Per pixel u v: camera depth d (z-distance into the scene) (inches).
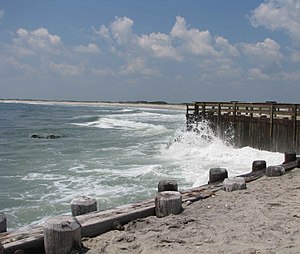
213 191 300.7
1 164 646.5
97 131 1365.7
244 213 237.6
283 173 367.2
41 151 820.6
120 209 235.9
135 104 7637.8
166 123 1843.0
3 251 168.7
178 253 177.9
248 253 172.6
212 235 200.8
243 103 861.2
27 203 394.6
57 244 176.4
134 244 192.1
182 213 243.9
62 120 2137.1
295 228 205.9
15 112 3221.0
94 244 193.2
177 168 574.9
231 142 896.3
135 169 571.8
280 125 731.4
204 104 1043.9
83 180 500.1
